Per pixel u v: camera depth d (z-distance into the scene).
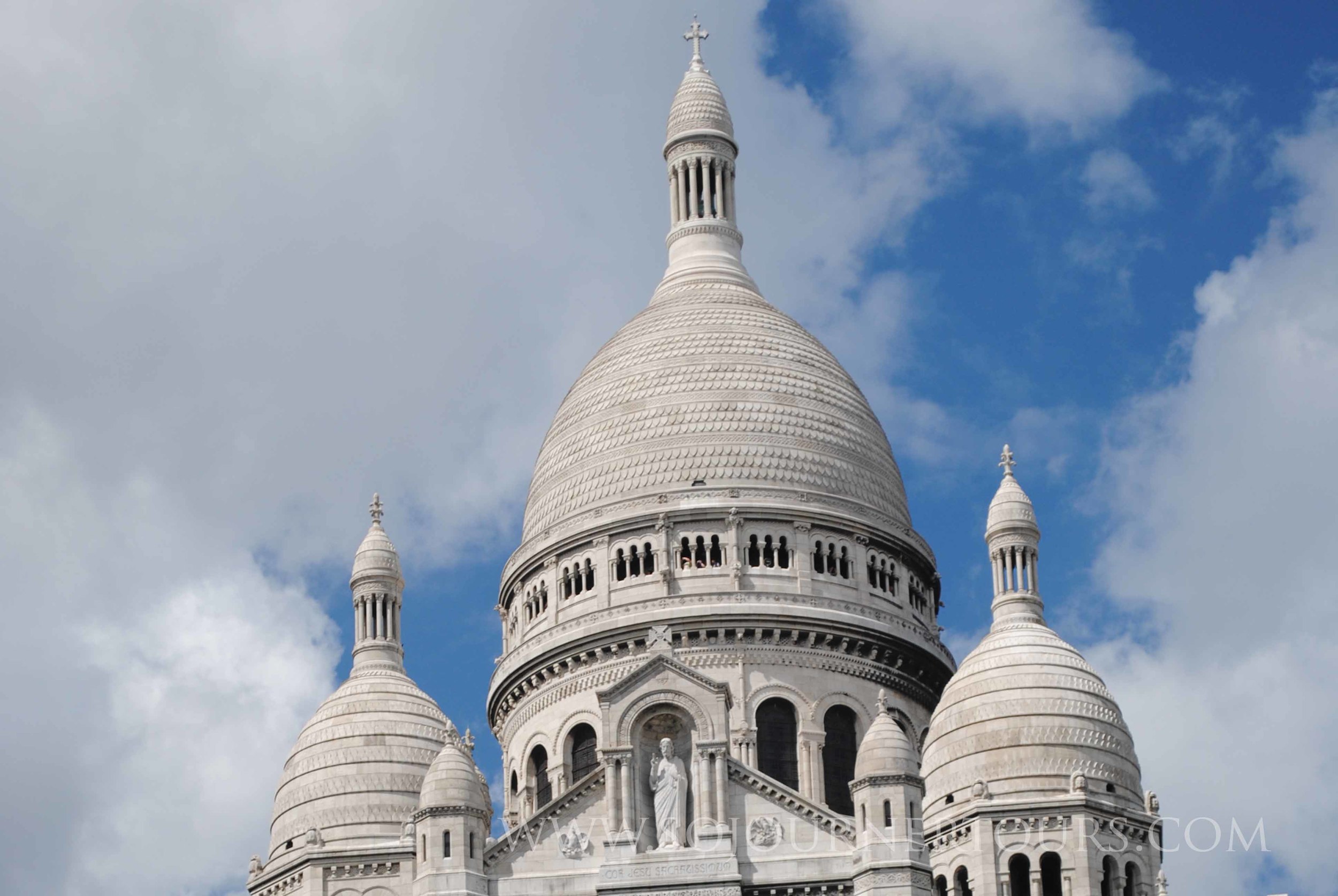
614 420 171.75
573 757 163.50
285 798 159.38
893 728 140.75
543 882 140.00
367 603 167.88
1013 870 149.62
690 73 189.88
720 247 183.88
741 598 162.62
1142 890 150.38
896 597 168.50
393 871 153.88
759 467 168.00
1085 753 152.38
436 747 160.50
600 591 165.88
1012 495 165.25
